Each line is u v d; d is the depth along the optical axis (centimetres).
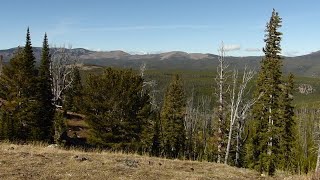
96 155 2080
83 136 5106
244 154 5156
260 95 4119
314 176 1756
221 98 4200
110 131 4003
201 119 8712
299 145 7838
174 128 6250
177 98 6347
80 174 1522
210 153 6234
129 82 3981
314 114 12150
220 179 1738
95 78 3959
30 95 5038
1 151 1903
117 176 1545
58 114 4900
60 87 6122
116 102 3912
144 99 4116
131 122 3981
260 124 4316
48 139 4781
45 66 5725
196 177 1698
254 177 1902
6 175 1416
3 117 4547
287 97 4478
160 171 1752
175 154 6228
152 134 5544
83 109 3981
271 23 4341
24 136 4712
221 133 4350
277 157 4225
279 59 4338
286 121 4422
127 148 3953
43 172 1512
